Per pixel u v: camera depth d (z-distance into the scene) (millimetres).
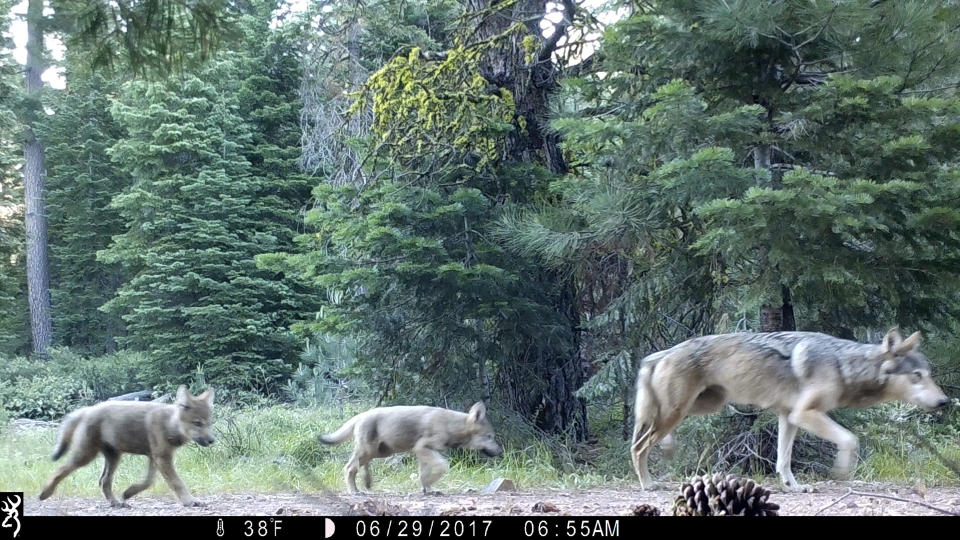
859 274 10508
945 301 11562
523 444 14133
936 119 11383
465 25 16234
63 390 24875
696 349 8930
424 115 14898
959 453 11477
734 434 12008
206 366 25422
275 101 29766
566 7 14898
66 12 7535
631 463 12805
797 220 9953
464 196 14188
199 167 28281
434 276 14008
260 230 28625
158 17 7668
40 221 35281
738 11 10102
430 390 14695
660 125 10859
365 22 22672
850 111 10453
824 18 10414
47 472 10812
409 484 11023
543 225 12656
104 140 34781
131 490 7891
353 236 14188
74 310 36000
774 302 10875
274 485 10703
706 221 11242
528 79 15672
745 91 11375
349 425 9875
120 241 28375
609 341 14703
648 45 11375
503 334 14539
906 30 10852
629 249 13305
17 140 33938
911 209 10633
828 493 8531
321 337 19703
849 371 8172
